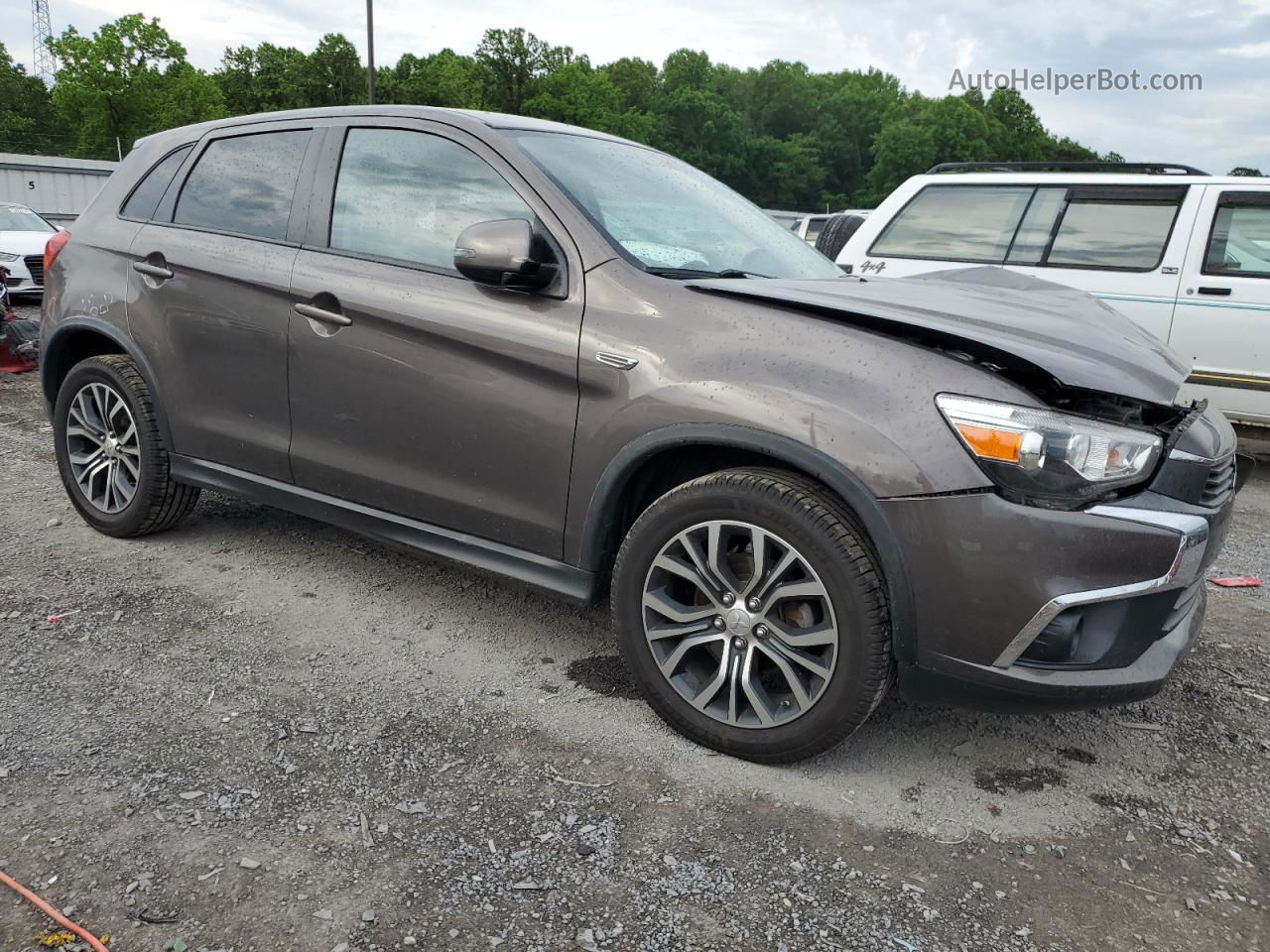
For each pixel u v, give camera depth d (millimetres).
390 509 3135
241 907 1933
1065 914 2057
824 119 121062
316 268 3168
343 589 3602
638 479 2699
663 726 2740
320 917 1919
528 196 2855
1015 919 2033
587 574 2748
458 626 3346
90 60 56906
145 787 2309
